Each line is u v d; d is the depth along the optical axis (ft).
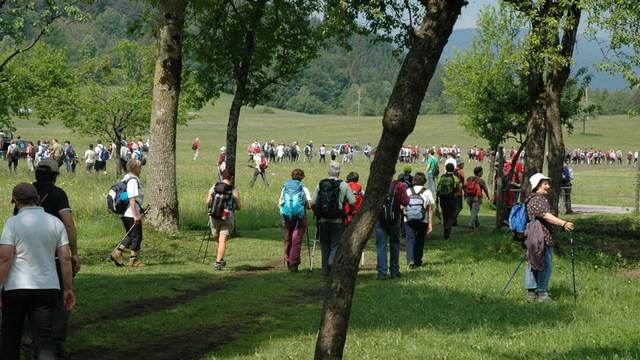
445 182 66.33
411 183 50.06
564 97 85.15
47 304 21.13
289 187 46.96
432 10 18.72
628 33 48.47
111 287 38.99
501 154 72.64
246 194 97.71
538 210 36.81
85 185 103.81
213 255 54.90
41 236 21.31
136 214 47.32
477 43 90.17
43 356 20.89
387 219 44.45
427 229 49.57
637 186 85.81
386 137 18.93
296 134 431.02
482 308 35.06
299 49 68.39
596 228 72.84
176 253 54.75
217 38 67.00
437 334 29.63
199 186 110.93
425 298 37.73
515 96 87.51
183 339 28.89
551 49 53.16
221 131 425.69
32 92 119.03
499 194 72.64
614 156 302.25
